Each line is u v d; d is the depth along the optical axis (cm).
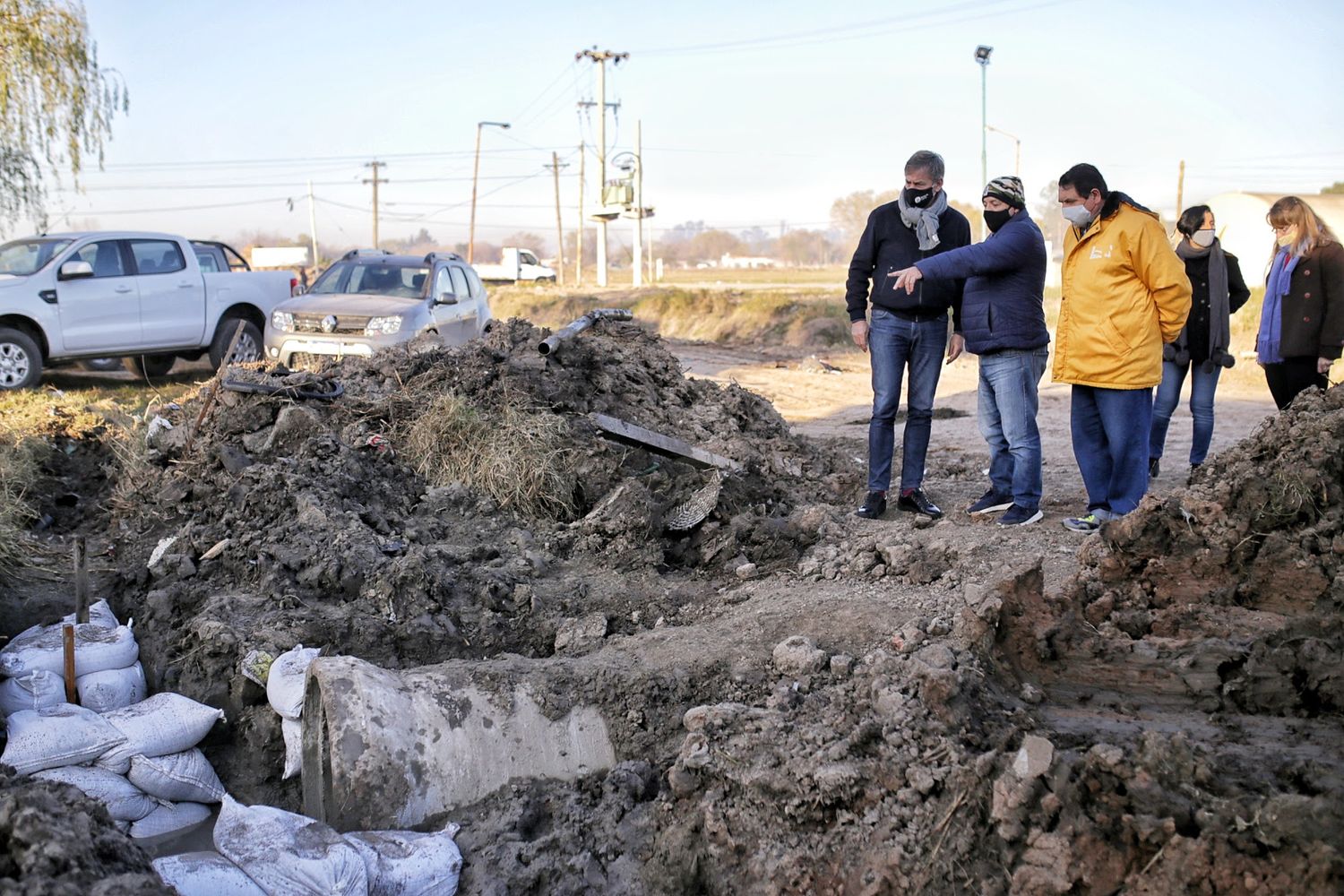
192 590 537
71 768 404
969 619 408
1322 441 443
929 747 360
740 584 562
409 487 656
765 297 3094
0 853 289
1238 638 401
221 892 323
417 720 393
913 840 337
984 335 610
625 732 417
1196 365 755
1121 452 585
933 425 1167
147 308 1407
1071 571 512
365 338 1216
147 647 512
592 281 7825
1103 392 585
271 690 440
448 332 1328
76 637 484
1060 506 679
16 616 543
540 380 754
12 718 420
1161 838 300
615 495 612
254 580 540
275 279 1573
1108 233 571
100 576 587
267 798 433
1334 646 370
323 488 599
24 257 1362
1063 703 389
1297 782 317
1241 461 483
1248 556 430
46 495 751
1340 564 410
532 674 424
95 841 299
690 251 19250
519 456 666
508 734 403
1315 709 364
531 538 603
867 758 366
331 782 385
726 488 652
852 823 351
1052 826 317
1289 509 429
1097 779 317
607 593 542
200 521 620
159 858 330
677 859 362
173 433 750
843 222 15138
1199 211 732
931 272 591
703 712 399
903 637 432
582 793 398
